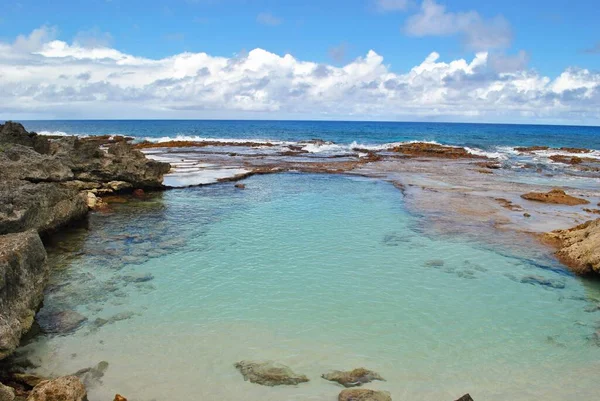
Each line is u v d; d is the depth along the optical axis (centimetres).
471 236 1680
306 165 3853
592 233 1487
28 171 1755
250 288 1185
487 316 1058
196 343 912
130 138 6581
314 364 846
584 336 979
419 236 1672
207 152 4875
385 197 2427
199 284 1210
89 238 1614
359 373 816
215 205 2188
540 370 848
